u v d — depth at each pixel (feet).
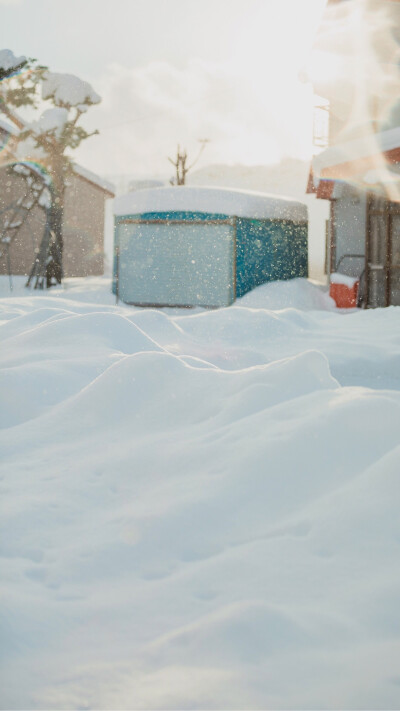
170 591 6.72
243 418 11.10
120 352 17.70
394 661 5.25
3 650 5.72
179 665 5.40
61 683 5.27
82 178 97.91
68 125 68.69
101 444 11.37
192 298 57.67
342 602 6.22
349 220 56.80
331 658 5.37
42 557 7.64
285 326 32.81
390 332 32.86
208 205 56.95
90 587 6.95
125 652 5.71
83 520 8.61
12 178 79.51
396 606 6.07
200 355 23.85
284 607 6.14
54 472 10.24
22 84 67.41
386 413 9.81
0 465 10.73
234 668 5.28
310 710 4.73
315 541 7.41
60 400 14.33
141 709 4.84
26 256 83.20
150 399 12.80
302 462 9.07
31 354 17.06
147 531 8.02
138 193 59.26
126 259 59.82
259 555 7.22
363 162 50.70
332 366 25.81
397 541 7.22
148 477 9.71
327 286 60.70
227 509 8.38
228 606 6.09
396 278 50.31
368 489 8.14
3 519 8.49
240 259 57.26
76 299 60.70
